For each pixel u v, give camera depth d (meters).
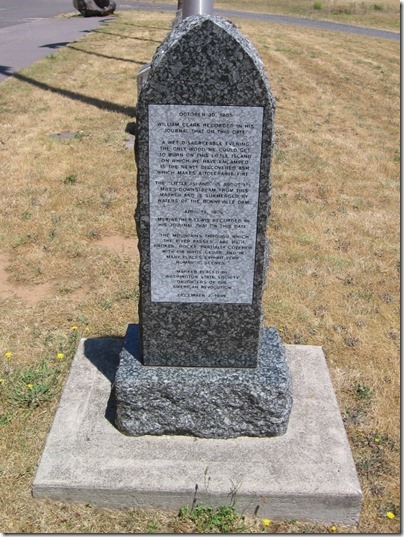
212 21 2.84
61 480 3.25
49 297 5.16
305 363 4.20
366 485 3.47
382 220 6.98
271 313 5.03
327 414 3.72
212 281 3.37
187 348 3.50
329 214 7.06
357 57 19.08
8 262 5.71
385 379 4.34
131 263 5.74
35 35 20.75
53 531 3.18
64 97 11.99
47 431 3.70
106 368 4.07
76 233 6.28
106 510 3.28
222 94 2.96
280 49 19.58
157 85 2.95
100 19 25.92
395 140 10.41
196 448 3.45
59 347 4.50
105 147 8.98
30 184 7.49
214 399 3.43
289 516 3.27
